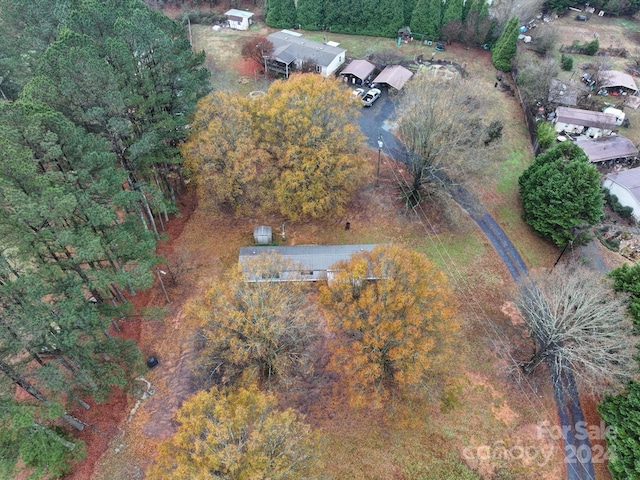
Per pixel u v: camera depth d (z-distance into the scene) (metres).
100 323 30.05
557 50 86.69
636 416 31.55
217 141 43.75
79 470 31.70
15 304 25.11
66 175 29.23
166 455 25.36
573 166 48.09
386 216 53.25
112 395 35.75
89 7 41.28
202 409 26.20
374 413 35.88
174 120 43.09
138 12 40.62
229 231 50.53
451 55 84.50
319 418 35.53
